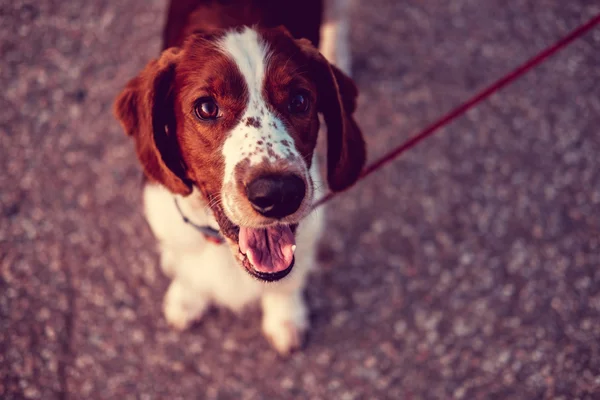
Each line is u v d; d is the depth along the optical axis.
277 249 0.85
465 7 1.25
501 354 1.03
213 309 1.05
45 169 1.11
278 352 1.03
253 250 0.84
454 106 1.18
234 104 0.82
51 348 1.01
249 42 0.83
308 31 1.00
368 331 1.05
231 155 0.81
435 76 1.20
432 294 1.07
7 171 1.10
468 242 1.09
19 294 1.04
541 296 1.06
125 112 0.87
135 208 1.09
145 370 1.02
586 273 1.07
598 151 1.15
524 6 1.26
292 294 1.01
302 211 0.81
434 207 1.11
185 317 1.03
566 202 1.12
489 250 1.09
